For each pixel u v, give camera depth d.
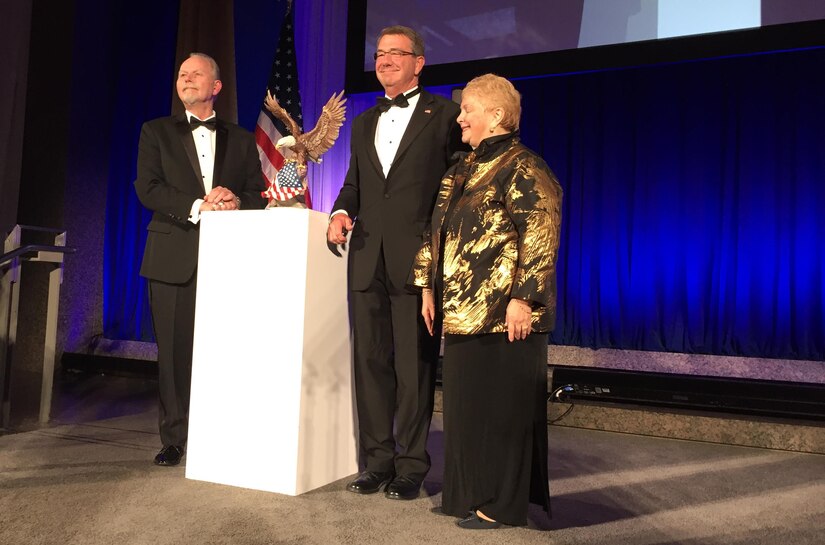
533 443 2.04
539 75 5.07
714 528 2.11
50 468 2.60
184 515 2.07
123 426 3.53
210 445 2.45
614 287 5.32
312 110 6.01
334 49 6.00
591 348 5.38
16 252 3.37
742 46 4.48
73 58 6.28
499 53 5.20
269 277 2.38
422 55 2.51
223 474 2.42
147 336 6.41
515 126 2.14
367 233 2.44
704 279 5.05
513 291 1.94
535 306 1.98
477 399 2.03
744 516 2.24
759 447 3.49
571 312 5.43
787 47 4.37
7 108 5.79
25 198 6.18
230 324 2.44
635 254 5.25
